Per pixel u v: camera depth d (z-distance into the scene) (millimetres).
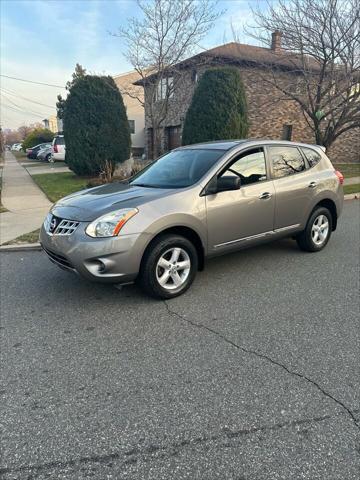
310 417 2312
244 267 5039
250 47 15984
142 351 3074
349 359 2914
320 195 5398
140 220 3617
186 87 19953
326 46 10875
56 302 4035
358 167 19312
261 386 2609
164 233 3883
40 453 2086
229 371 2787
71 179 15391
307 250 5605
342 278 4625
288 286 4387
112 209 3621
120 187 4457
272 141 4992
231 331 3375
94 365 2895
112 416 2354
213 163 4305
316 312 3719
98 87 14289
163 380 2695
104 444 2141
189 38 15188
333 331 3344
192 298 4074
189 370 2807
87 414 2375
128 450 2096
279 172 4926
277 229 4941
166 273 3939
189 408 2410
